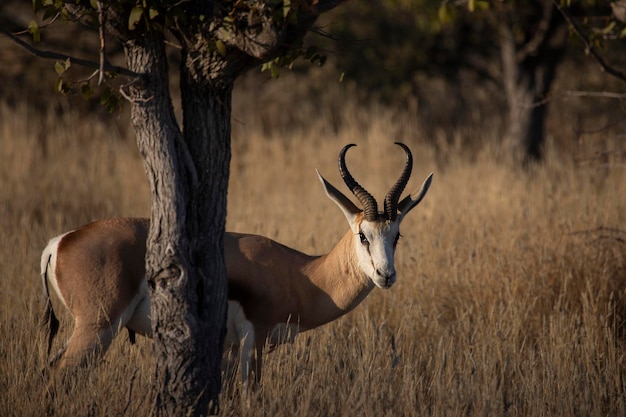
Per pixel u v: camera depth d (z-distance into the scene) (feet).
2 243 86.99
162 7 47.01
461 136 180.24
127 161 142.82
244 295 58.65
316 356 59.26
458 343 65.41
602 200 100.32
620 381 63.16
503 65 175.42
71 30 167.84
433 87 215.10
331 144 156.35
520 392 56.03
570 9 141.38
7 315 65.57
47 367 52.31
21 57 175.83
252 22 44.98
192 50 47.85
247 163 151.43
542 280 76.89
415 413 51.16
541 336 66.44
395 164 147.84
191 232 48.42
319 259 62.03
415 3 130.21
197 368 48.42
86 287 55.57
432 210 102.37
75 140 145.48
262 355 59.57
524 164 148.25
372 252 57.21
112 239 56.65
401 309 73.20
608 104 180.96
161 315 48.32
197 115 48.67
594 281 76.74
